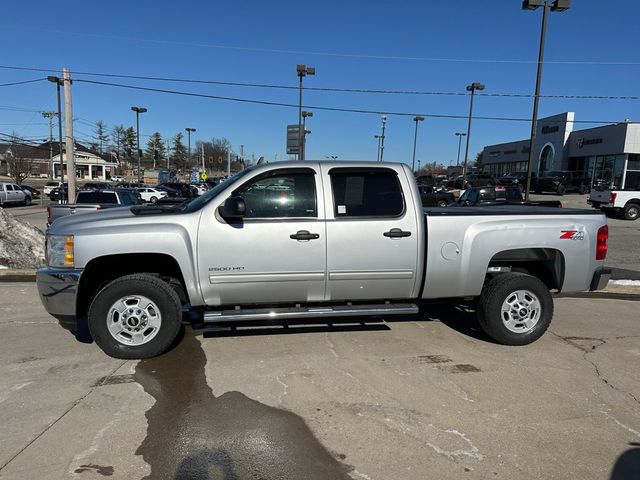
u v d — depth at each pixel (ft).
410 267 16.62
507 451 10.75
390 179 16.69
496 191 54.34
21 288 25.79
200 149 353.92
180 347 16.90
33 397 13.11
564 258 17.43
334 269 16.17
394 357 16.24
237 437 11.18
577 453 10.71
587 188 124.26
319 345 17.25
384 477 9.79
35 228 33.40
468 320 20.62
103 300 15.31
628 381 14.61
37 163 321.93
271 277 15.90
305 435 11.30
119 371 14.87
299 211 16.05
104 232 15.11
